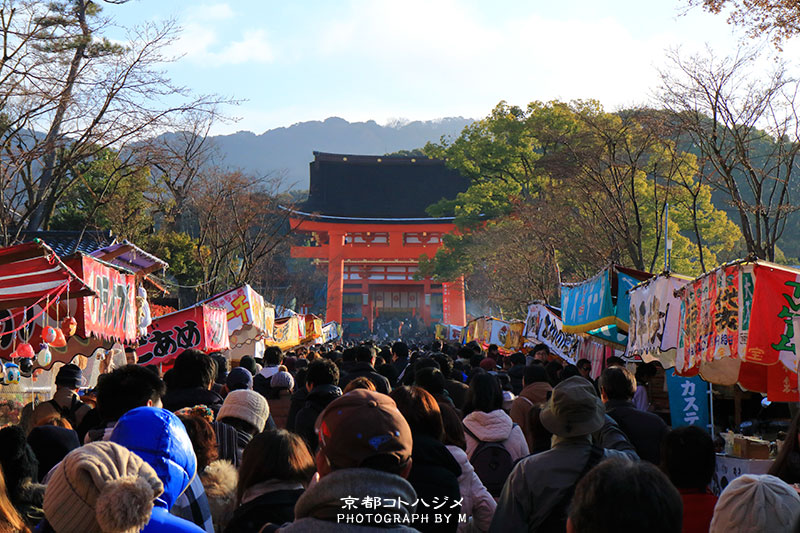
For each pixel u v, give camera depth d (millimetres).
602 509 1973
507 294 38344
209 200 31906
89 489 2482
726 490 2891
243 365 10531
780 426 9203
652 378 11422
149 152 23344
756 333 6180
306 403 6785
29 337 7676
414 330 87625
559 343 15062
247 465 3498
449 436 4863
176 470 3123
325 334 37000
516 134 49500
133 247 11805
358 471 2572
